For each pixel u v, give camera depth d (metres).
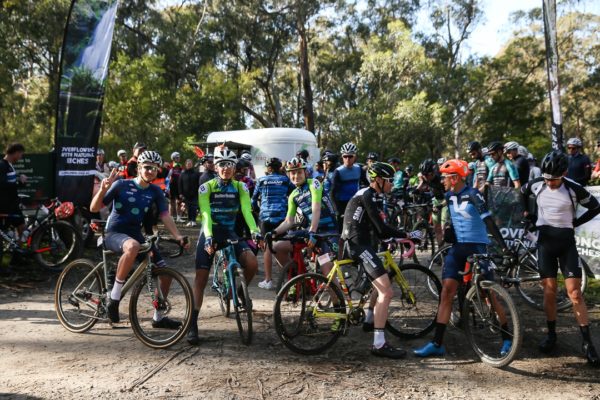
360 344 4.58
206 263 4.66
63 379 3.74
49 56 26.33
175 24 31.03
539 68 38.44
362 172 7.45
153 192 4.72
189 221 13.42
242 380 3.73
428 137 34.09
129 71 23.27
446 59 38.00
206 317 5.37
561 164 4.25
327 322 4.42
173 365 4.01
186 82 31.06
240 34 31.56
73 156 8.57
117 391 3.53
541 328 5.02
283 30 32.53
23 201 8.59
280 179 6.40
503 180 7.84
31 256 7.43
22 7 23.44
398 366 4.05
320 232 5.63
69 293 4.92
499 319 4.14
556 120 10.53
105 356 4.21
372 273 4.28
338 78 39.00
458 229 4.38
